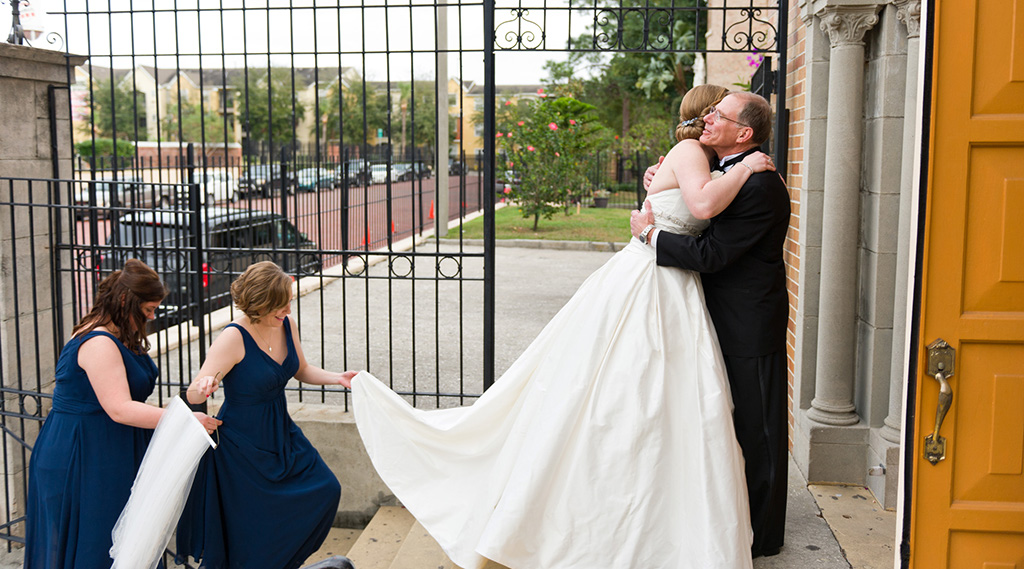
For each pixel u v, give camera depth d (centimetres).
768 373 313
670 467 290
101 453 325
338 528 455
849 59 387
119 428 329
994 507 237
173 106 5103
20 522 477
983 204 227
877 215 384
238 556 333
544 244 1369
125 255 495
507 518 291
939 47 224
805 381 430
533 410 309
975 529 239
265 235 935
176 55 462
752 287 307
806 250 423
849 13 379
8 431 453
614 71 2998
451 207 1914
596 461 289
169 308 730
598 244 1352
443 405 526
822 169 417
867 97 395
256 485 328
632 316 298
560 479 294
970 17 222
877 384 397
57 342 478
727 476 282
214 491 327
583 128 1616
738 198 293
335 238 1348
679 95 2688
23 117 463
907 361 238
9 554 462
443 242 1384
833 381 410
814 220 421
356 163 1531
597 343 297
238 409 325
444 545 325
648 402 289
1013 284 228
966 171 226
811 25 412
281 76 4888
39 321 477
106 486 325
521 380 329
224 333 319
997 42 221
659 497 287
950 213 228
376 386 350
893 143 377
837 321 405
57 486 325
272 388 328
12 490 473
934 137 227
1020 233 226
